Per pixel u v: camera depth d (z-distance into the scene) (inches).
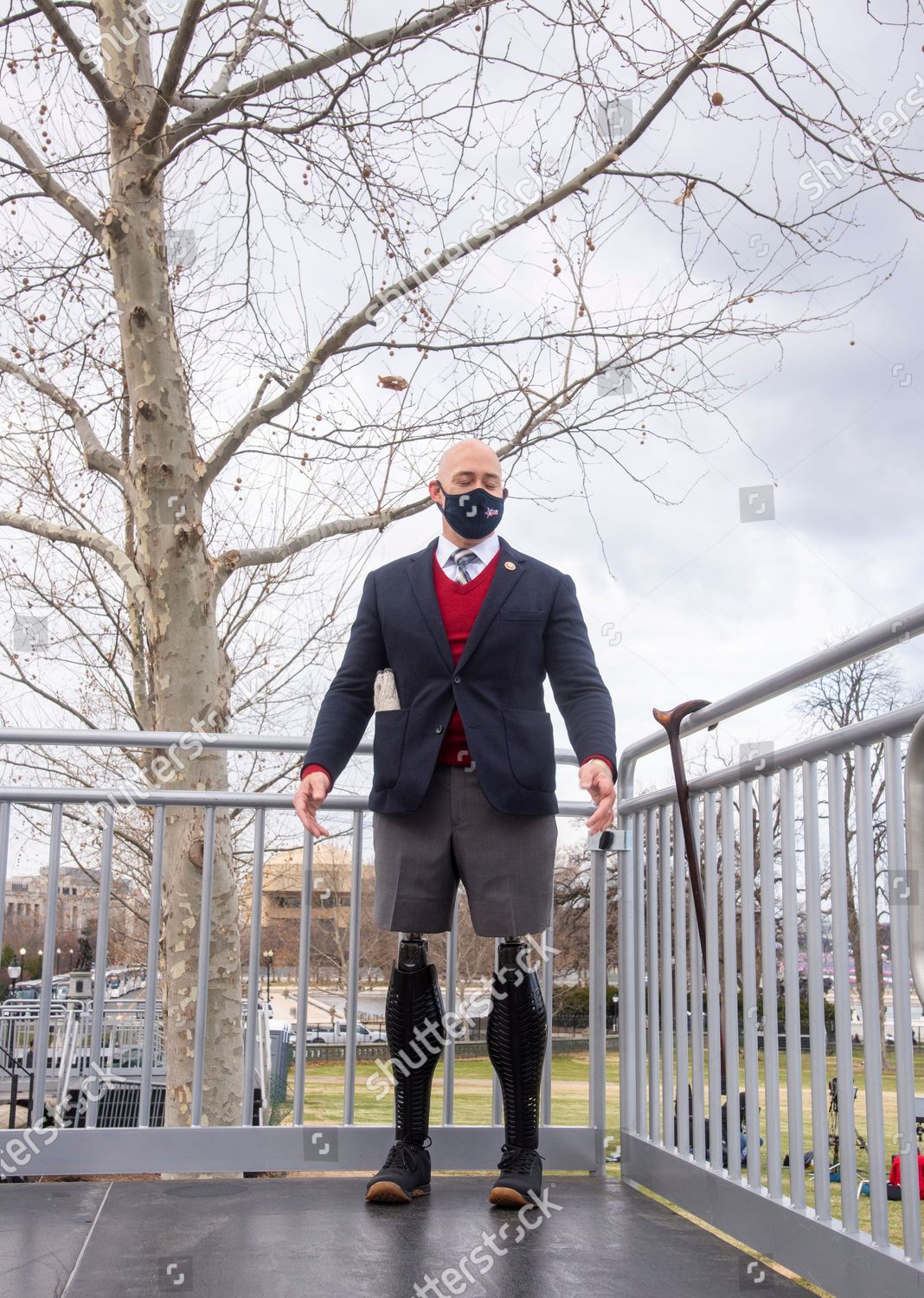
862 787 66.7
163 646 209.2
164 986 206.7
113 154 210.8
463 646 91.1
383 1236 83.4
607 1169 110.5
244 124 198.1
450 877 91.8
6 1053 201.2
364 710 96.4
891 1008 61.7
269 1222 87.0
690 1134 96.2
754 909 85.8
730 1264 77.5
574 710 90.4
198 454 219.9
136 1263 76.3
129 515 282.8
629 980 110.7
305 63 206.1
